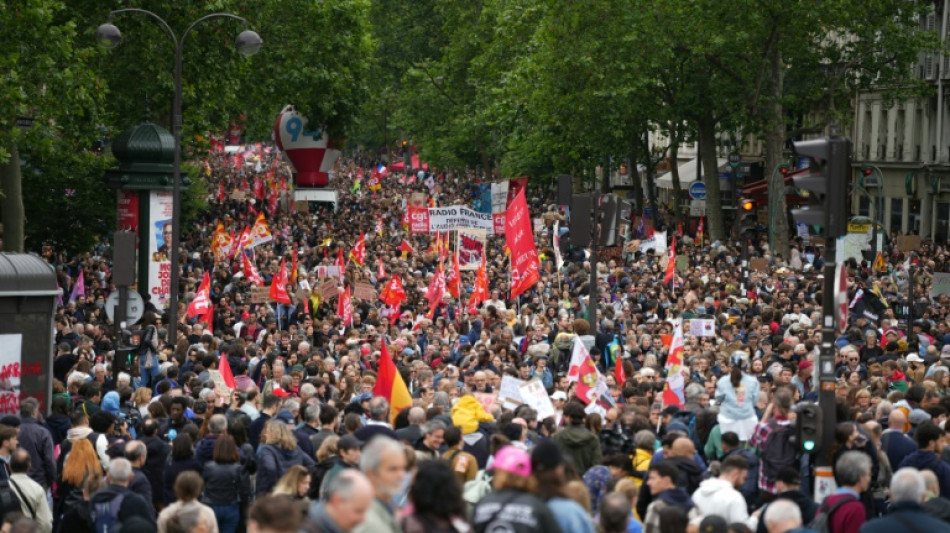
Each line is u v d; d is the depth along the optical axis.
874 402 27.69
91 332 42.25
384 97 165.00
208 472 22.61
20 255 29.69
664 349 38.78
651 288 56.75
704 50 88.56
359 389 31.67
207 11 67.31
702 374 32.62
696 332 42.50
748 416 24.67
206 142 77.12
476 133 134.25
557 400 28.28
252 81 86.88
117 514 19.91
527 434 23.88
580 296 53.72
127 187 57.72
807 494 21.75
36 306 29.36
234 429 23.64
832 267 21.17
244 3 79.56
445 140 143.75
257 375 36.28
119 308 36.28
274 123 115.62
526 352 41.16
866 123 116.44
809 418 20.45
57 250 68.69
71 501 22.44
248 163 193.12
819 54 95.56
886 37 92.50
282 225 101.81
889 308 50.97
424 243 89.12
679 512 15.96
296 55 87.31
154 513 21.73
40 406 29.48
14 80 48.34
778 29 89.12
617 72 89.88
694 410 26.42
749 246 81.62
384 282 60.34
